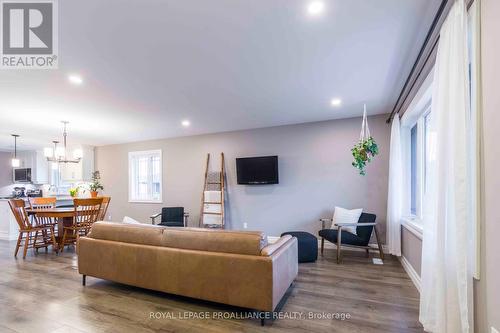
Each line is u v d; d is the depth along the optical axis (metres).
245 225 5.46
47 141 6.57
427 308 1.87
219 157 5.79
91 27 1.96
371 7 1.79
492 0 1.36
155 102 3.71
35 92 3.22
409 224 3.23
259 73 2.81
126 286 2.87
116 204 7.04
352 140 4.67
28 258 4.02
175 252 2.39
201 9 1.78
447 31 1.69
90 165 7.31
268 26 1.99
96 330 2.00
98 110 4.03
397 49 2.34
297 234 4.09
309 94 3.47
